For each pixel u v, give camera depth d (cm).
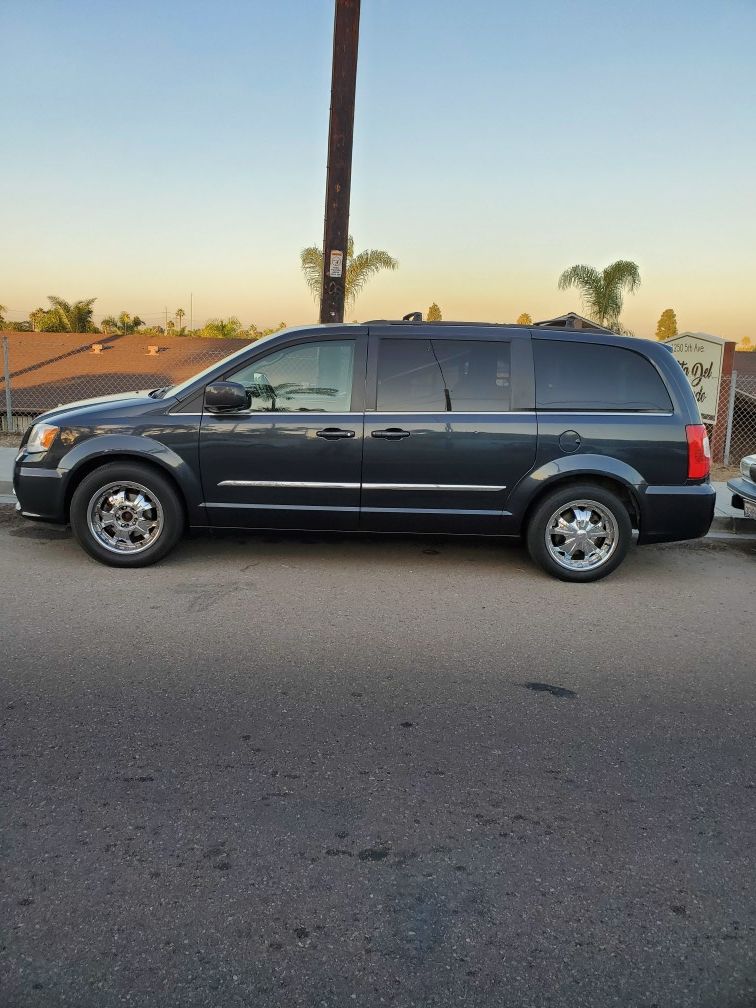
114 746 309
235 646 416
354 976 204
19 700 344
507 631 457
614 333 570
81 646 409
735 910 233
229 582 528
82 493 543
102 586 511
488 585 546
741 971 210
